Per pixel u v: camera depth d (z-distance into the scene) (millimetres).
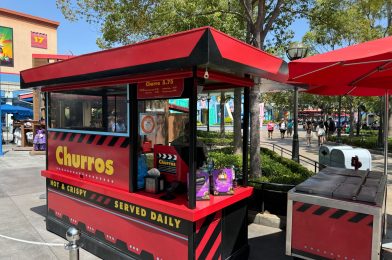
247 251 3973
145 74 3230
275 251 4332
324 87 4902
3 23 35312
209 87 4102
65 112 4664
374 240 2854
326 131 25453
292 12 8570
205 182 3316
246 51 3000
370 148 15922
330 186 3406
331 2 8289
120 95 3730
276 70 3600
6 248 4449
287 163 8758
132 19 9422
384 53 2359
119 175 3791
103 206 3980
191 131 3000
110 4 9438
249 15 7004
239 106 10648
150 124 3867
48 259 4129
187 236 3078
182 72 2965
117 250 3805
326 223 3107
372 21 16562
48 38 39469
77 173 4457
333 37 10273
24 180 9047
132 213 3590
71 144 4539
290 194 3312
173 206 3125
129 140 3631
